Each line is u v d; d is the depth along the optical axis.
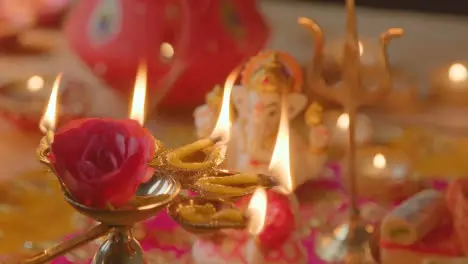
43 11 1.59
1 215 0.93
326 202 0.96
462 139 1.15
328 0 1.96
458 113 1.24
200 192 0.62
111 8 1.13
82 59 1.17
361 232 0.87
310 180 0.99
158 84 1.14
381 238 0.82
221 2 1.11
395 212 0.83
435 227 0.83
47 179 1.01
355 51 0.85
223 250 0.81
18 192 0.98
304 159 0.90
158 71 1.12
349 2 0.84
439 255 0.81
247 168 0.85
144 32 1.10
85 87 1.20
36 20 1.59
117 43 1.11
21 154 1.08
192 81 1.14
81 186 0.59
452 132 1.17
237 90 0.86
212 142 0.66
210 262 0.81
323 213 0.94
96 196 0.59
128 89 1.16
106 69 1.14
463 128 1.18
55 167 0.60
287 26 1.65
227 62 1.12
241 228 0.61
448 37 1.65
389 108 1.25
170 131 1.13
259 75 0.85
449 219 0.83
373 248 0.84
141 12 1.10
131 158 0.59
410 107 1.25
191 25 1.10
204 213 0.61
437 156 1.09
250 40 1.13
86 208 0.60
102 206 0.59
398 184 0.97
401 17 1.78
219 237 0.81
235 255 0.80
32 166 1.05
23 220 0.93
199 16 1.10
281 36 1.57
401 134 1.15
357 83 0.85
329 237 0.89
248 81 0.86
